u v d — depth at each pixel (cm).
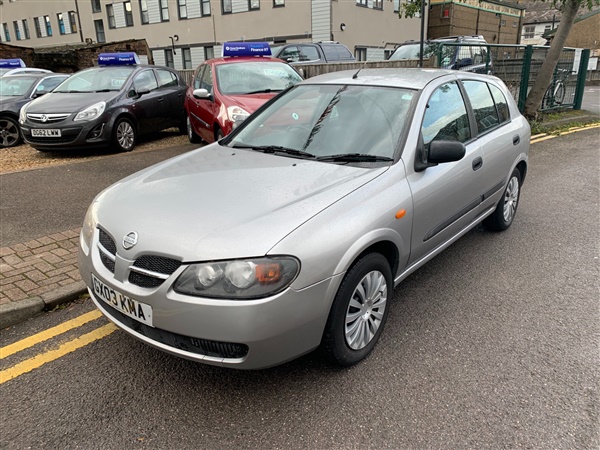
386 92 358
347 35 2300
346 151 326
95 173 714
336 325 260
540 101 1154
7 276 382
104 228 271
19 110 978
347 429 239
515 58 1169
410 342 310
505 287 382
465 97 401
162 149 905
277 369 285
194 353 238
